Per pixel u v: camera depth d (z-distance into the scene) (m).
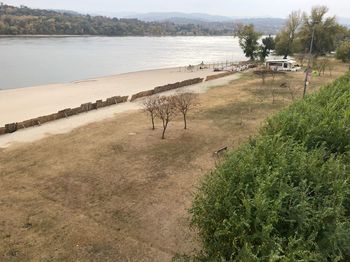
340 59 83.50
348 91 17.75
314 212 7.42
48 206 15.10
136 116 30.61
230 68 73.19
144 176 18.19
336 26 87.62
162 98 30.30
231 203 7.76
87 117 30.39
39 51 109.88
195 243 12.55
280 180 8.23
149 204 15.36
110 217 14.33
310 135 11.49
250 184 8.13
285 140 11.33
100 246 12.51
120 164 19.72
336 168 8.84
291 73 62.34
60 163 19.83
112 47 146.88
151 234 13.25
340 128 11.61
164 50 143.62
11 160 20.25
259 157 9.27
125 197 15.96
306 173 8.77
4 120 31.44
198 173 18.61
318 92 18.56
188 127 27.02
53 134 25.34
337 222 7.17
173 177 18.11
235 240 7.10
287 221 7.34
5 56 91.50
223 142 23.66
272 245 6.62
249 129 26.62
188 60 103.06
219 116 30.58
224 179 8.34
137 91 47.00
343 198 7.85
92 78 61.44
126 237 13.05
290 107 15.24
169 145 22.92
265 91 43.44
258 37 87.12
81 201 15.58
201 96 39.91
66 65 81.19
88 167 19.25
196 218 9.23
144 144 23.05
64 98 41.94
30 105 37.91
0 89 49.34
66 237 12.96
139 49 143.00
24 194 16.14
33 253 12.05
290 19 91.94
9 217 14.17
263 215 7.18
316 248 6.73
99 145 22.81
